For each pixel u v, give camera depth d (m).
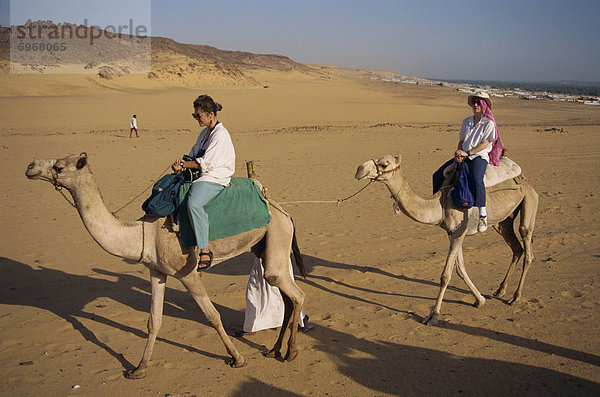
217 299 7.80
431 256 9.80
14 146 26.28
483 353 5.94
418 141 30.66
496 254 9.88
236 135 33.72
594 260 9.19
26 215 12.84
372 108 66.31
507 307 7.32
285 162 22.50
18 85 80.94
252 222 5.63
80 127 38.84
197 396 5.12
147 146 27.72
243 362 5.71
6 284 8.28
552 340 6.24
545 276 8.51
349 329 6.65
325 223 12.59
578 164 21.50
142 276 8.84
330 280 8.61
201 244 5.25
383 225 12.34
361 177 6.57
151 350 5.54
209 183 5.41
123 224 5.31
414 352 5.98
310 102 74.12
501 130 36.88
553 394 5.07
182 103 64.56
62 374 5.52
